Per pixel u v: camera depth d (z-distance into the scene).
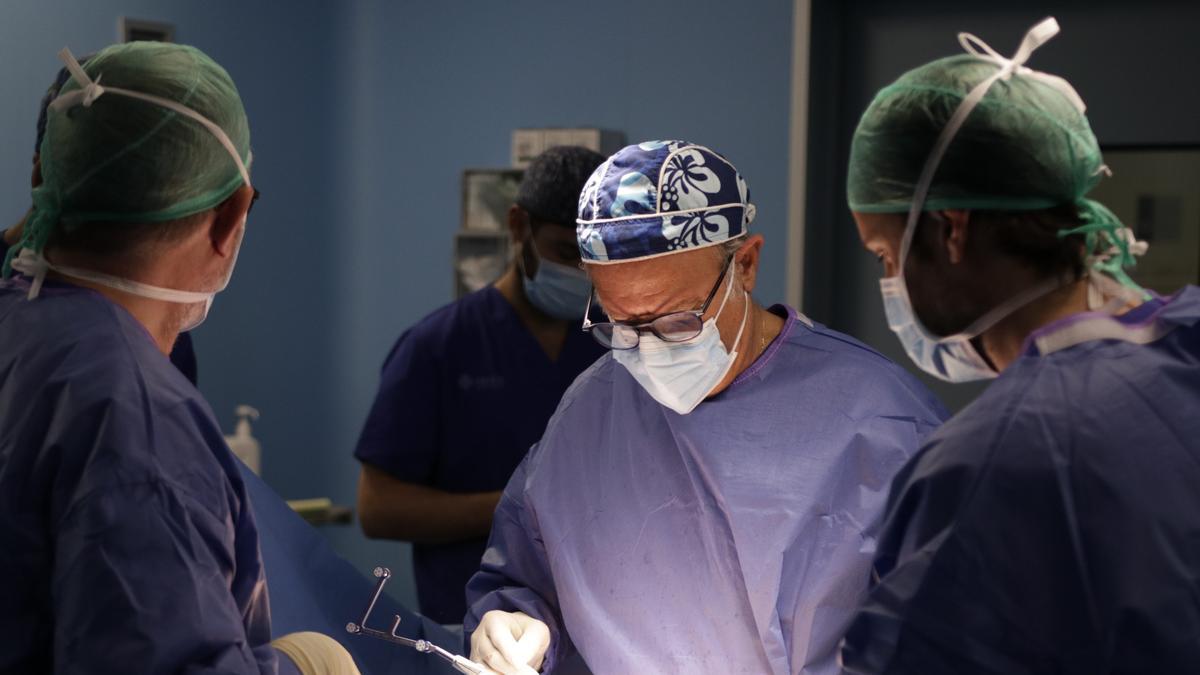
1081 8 2.94
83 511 0.96
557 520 1.52
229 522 1.03
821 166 3.23
